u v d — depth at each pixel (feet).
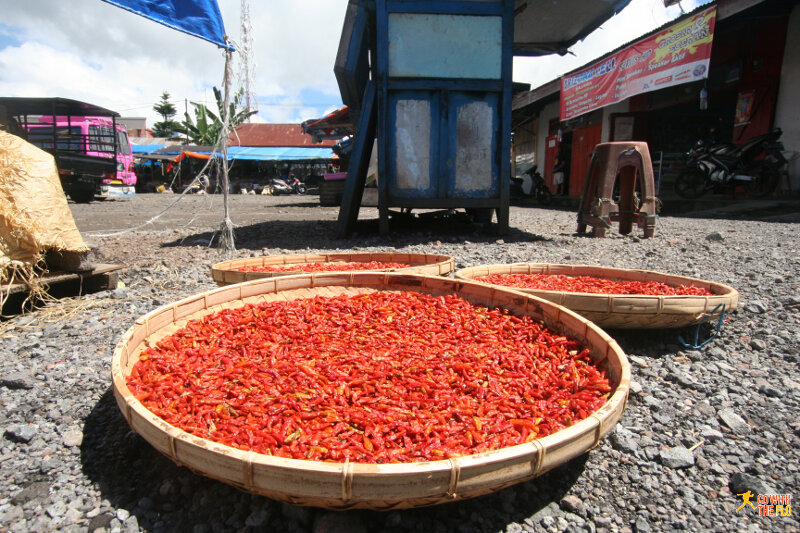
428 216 39.88
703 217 33.86
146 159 122.01
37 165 13.92
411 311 11.59
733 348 11.48
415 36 25.02
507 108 25.93
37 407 8.84
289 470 5.02
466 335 10.21
